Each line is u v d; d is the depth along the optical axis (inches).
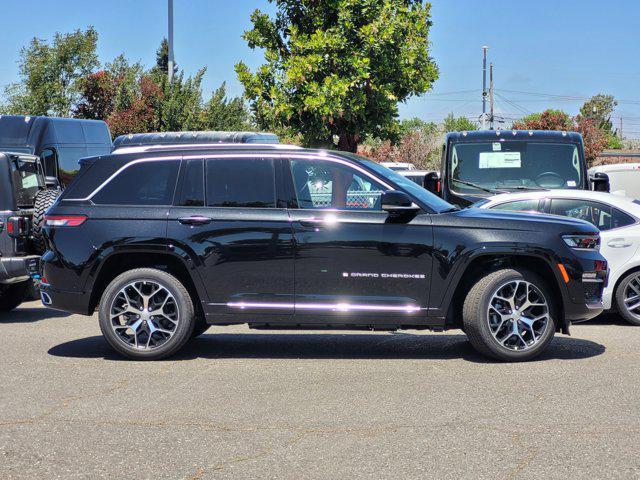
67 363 295.6
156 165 309.0
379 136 827.4
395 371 280.1
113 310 299.7
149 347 300.0
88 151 780.6
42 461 188.5
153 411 229.6
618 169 629.3
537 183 511.2
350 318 297.6
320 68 753.6
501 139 519.5
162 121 1117.1
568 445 196.4
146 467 184.1
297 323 299.0
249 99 789.9
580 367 284.2
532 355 295.7
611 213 407.8
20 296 434.6
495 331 295.0
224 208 301.9
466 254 294.2
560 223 301.3
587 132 2171.5
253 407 233.3
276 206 301.1
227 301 299.4
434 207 302.5
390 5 764.0
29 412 228.8
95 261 301.4
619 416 220.8
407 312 297.0
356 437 204.4
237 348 327.3
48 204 410.0
